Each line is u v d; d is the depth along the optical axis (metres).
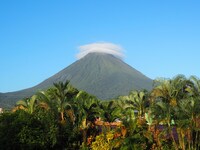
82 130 55.06
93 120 56.16
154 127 48.88
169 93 54.16
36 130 50.78
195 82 53.47
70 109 55.66
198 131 47.66
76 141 55.00
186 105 46.34
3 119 50.16
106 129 54.31
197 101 46.47
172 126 47.78
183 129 45.88
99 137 52.22
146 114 49.50
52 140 51.66
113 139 50.22
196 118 45.88
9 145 49.06
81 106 55.53
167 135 49.72
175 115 47.03
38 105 54.97
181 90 54.41
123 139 48.38
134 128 48.59
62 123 54.19
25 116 50.97
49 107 54.44
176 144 48.66
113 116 54.75
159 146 48.00
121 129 49.12
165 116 47.31
